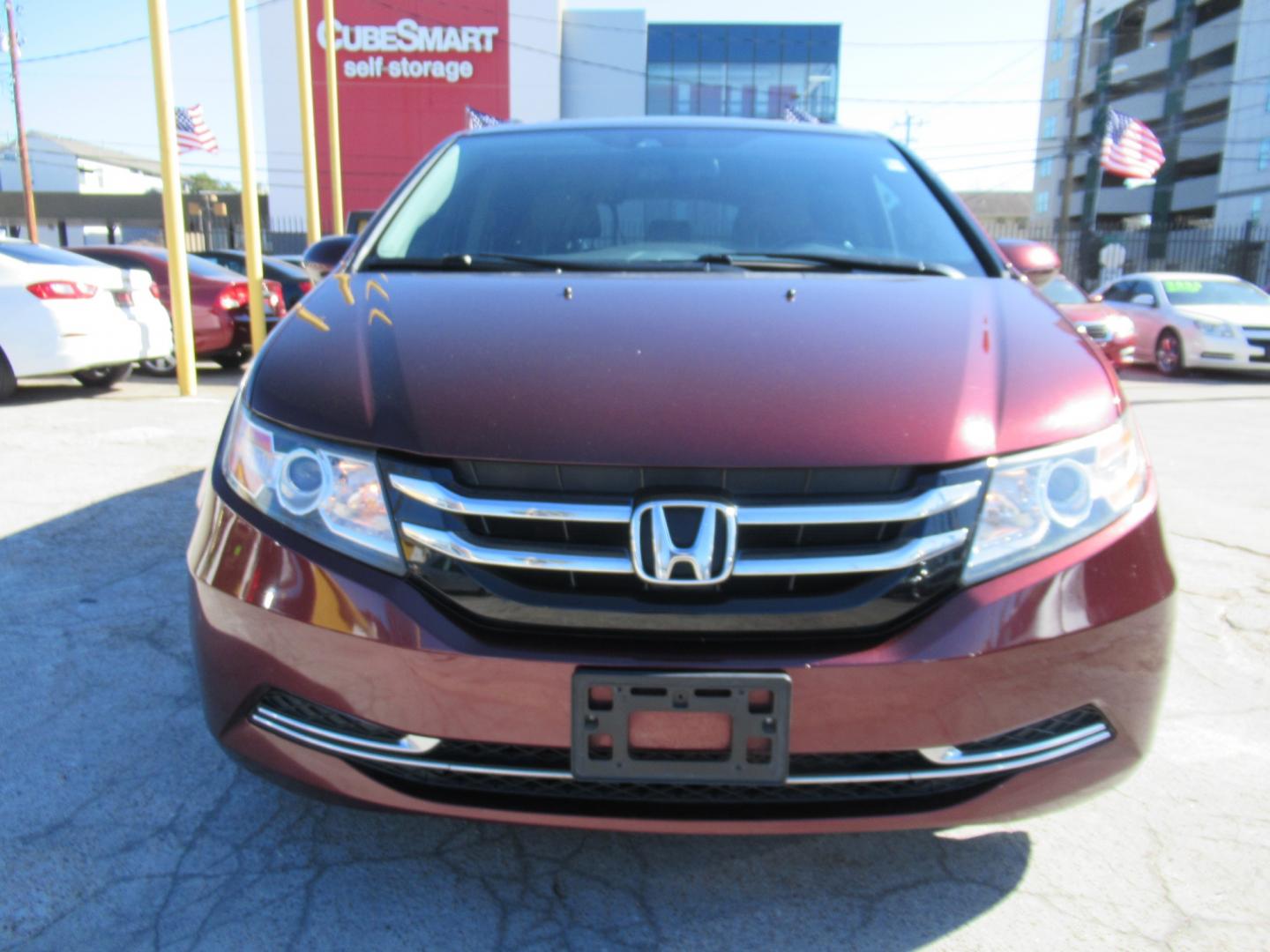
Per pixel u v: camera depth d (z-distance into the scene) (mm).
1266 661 3039
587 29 37344
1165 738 2545
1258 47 42688
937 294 2188
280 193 36906
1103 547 1677
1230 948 1776
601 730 1554
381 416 1714
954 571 1598
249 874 1945
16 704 2588
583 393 1718
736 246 2564
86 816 2117
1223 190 45469
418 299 2139
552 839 2078
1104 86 35062
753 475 1595
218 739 1812
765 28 41438
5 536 3908
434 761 1624
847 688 1546
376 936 1780
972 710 1586
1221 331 11734
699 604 1565
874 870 1994
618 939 1786
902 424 1659
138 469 4996
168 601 3279
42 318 6895
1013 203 79000
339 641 1621
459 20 35375
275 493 1731
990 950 1770
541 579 1595
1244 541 4328
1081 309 10883
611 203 2705
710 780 1562
